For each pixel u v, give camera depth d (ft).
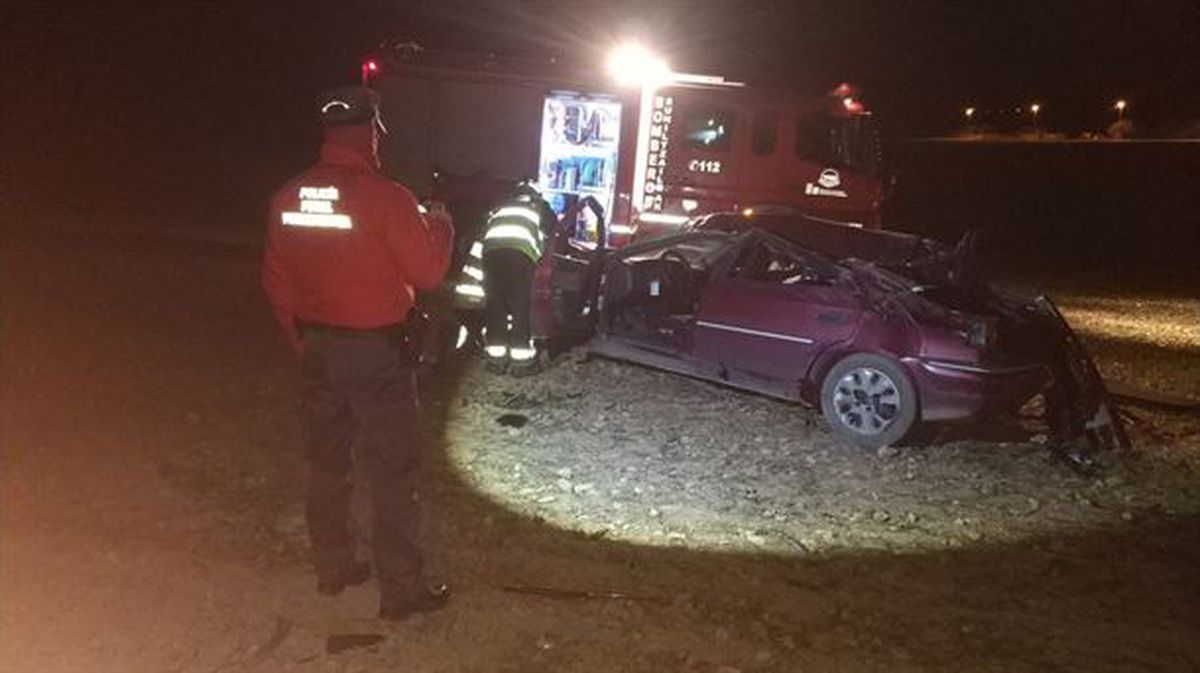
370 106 15.51
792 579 19.40
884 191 51.55
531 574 18.60
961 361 26.86
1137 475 27.14
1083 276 76.89
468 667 15.19
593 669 15.38
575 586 18.28
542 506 22.29
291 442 24.82
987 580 20.03
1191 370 41.70
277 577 17.51
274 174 104.12
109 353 32.40
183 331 36.29
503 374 33.01
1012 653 17.06
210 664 14.88
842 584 19.35
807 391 29.19
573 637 16.29
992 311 29.91
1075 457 27.73
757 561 20.13
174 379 29.86
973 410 27.14
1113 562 21.33
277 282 15.65
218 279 47.32
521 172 50.93
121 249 55.21
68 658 14.78
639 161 50.55
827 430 29.22
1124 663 16.98
